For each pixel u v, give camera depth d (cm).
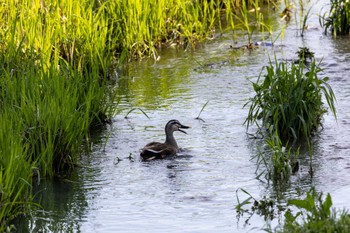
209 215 1423
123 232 1365
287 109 1816
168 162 1691
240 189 1536
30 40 2089
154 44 2656
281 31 2823
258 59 2505
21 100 1656
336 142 1778
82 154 1756
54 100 1694
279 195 1503
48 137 1619
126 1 2555
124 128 1927
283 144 1788
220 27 2808
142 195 1523
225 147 1773
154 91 2222
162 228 1375
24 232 1380
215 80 2305
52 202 1507
